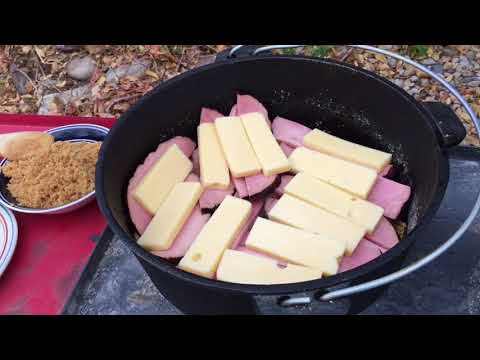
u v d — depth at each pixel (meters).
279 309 0.32
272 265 0.33
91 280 0.41
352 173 0.39
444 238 0.41
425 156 0.36
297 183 0.39
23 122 0.52
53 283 0.40
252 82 0.44
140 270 0.41
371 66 0.71
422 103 0.37
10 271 0.41
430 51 0.73
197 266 0.33
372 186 0.39
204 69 0.41
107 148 0.35
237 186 0.40
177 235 0.38
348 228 0.36
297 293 0.27
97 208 0.44
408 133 0.39
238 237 0.37
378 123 0.42
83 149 0.46
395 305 0.39
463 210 0.43
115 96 0.73
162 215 0.37
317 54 0.73
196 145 0.46
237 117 0.43
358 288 0.26
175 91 0.41
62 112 0.72
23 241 0.42
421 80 0.69
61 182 0.42
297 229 0.35
